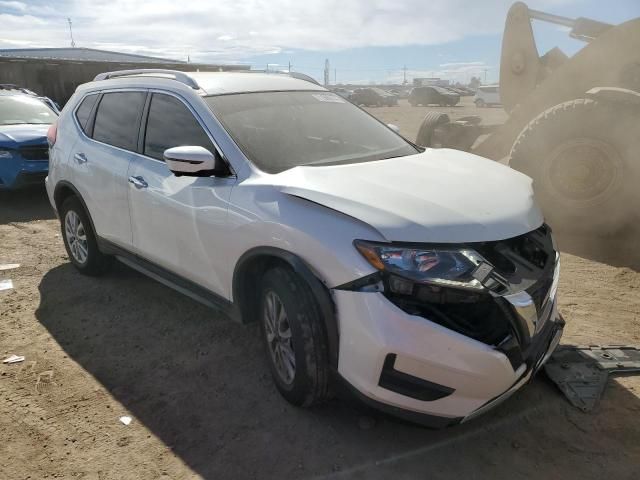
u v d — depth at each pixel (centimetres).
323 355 270
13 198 845
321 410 303
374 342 242
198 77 388
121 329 402
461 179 301
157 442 281
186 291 365
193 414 303
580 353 346
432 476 256
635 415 293
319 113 386
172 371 346
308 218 268
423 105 4697
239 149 322
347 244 252
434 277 238
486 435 282
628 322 399
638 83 653
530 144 601
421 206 258
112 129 430
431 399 245
